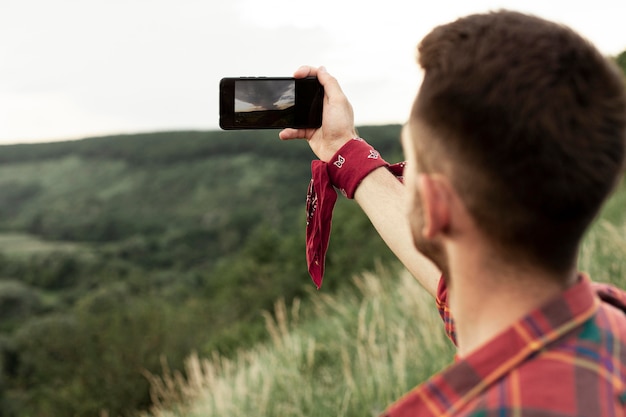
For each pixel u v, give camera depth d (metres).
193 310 24.30
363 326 4.52
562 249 0.61
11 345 34.62
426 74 0.64
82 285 85.06
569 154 0.57
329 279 19.14
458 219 0.64
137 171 169.00
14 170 179.62
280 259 39.06
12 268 88.25
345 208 25.11
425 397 0.62
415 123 0.65
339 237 22.89
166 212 142.88
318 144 1.23
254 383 4.62
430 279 1.05
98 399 19.02
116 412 18.88
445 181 0.63
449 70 0.61
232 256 101.50
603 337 0.61
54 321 22.77
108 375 19.36
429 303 4.80
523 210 0.59
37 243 128.25
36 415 19.78
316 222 1.18
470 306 0.66
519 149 0.57
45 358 21.47
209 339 20.89
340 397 3.83
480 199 0.60
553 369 0.58
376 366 4.00
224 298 32.28
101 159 176.38
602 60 0.60
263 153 162.88
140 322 21.14
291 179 146.88
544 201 0.58
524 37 0.59
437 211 0.64
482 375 0.60
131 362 19.47
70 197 163.00
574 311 0.61
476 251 0.64
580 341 0.60
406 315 4.92
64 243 130.25
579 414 0.55
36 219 141.25
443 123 0.61
